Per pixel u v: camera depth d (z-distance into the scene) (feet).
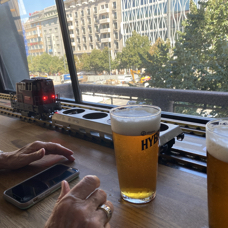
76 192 1.34
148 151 1.47
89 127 3.06
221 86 11.52
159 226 1.44
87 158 2.59
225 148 0.94
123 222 1.50
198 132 3.10
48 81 4.26
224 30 10.64
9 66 10.41
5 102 6.43
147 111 1.66
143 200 1.65
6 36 10.34
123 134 1.41
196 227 1.41
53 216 1.26
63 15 5.44
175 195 1.77
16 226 1.55
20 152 2.43
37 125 4.15
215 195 1.05
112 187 1.94
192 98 9.16
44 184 1.99
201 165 2.18
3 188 2.06
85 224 1.18
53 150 2.48
